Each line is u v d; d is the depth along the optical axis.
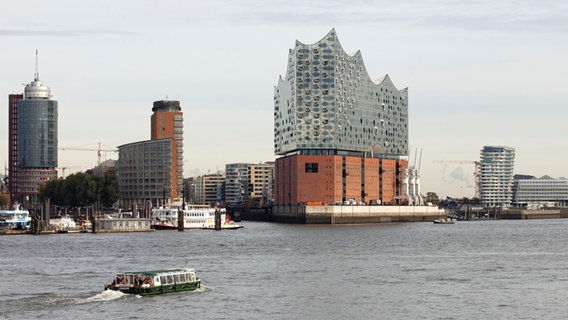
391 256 189.88
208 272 151.25
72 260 178.75
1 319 103.00
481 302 115.25
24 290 127.19
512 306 112.12
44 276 146.38
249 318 103.88
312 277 142.88
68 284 134.50
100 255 192.62
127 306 111.19
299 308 110.62
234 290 125.62
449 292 124.38
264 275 146.00
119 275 121.50
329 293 123.12
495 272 151.75
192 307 110.75
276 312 107.88
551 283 134.88
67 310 108.50
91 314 105.81
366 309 110.00
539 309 109.88
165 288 121.62
